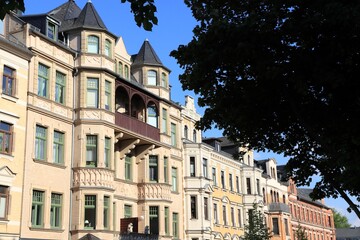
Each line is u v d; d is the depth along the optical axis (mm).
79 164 27016
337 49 11391
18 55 24516
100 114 28047
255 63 12406
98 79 28578
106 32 29609
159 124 34656
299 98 13047
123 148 31328
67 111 27484
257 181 53000
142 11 7172
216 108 14109
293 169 16016
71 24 30156
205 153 42500
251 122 14328
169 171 34719
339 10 11031
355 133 12289
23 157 24078
